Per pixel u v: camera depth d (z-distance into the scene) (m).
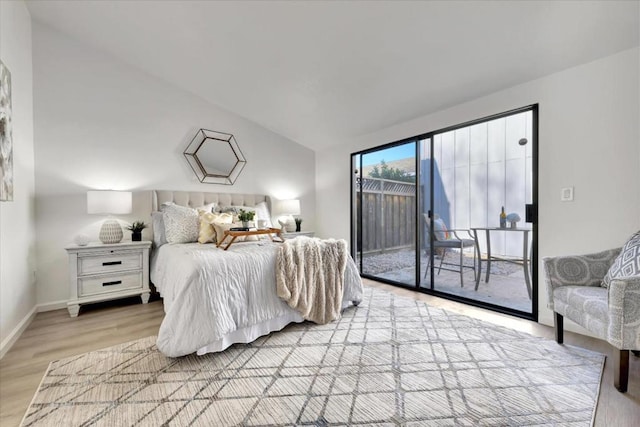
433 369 1.72
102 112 3.20
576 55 2.15
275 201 4.59
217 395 1.49
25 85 2.58
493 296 2.94
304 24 2.37
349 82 3.02
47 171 2.87
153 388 1.55
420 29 2.18
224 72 3.28
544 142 2.42
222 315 1.86
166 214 3.07
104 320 2.56
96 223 3.14
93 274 2.77
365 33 2.33
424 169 3.46
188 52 3.04
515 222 2.78
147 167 3.48
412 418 1.32
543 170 2.42
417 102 3.12
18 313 2.28
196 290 1.82
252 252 2.24
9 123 2.10
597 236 2.14
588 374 1.65
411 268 3.60
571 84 2.27
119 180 3.29
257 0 2.21
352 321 2.48
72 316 2.64
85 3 2.56
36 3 2.59
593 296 1.74
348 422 1.30
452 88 2.79
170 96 3.65
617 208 2.06
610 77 2.08
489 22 2.01
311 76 3.05
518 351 1.93
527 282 2.74
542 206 2.43
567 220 2.29
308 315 2.35
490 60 2.36
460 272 3.18
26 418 1.32
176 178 3.70
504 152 2.84
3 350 1.92
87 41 3.09
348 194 4.44
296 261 2.33
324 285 2.48
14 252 2.22
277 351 1.95
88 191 2.87
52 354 1.93
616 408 1.37
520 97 2.57
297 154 4.84
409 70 2.66
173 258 2.32
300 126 4.28
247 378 1.64
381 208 3.99
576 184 2.24
